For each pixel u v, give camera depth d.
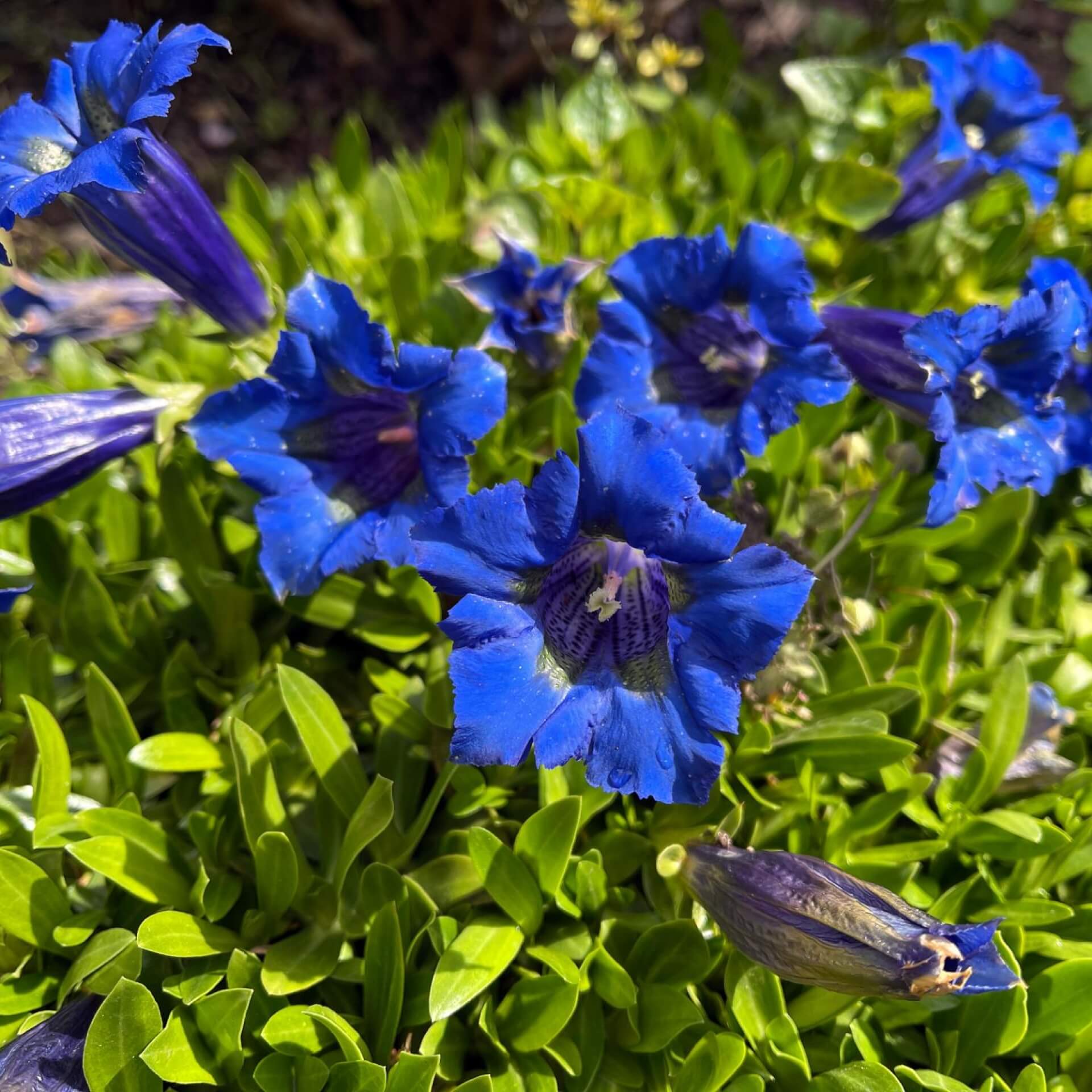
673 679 0.24
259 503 0.26
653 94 0.39
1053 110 0.35
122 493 0.30
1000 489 0.31
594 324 0.33
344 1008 0.26
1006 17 0.53
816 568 0.28
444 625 0.23
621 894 0.27
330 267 0.34
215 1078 0.25
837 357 0.27
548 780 0.27
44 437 0.27
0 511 0.27
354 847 0.26
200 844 0.27
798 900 0.24
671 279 0.27
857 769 0.27
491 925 0.26
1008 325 0.27
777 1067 0.25
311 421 0.27
